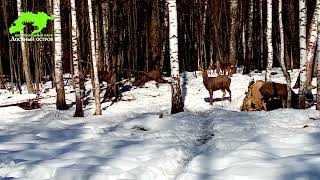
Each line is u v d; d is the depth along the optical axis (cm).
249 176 657
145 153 849
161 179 712
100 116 1525
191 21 3328
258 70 2836
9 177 714
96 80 1582
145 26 2902
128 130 1179
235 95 1930
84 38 2894
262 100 1500
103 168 723
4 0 2562
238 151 817
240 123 1177
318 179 625
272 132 1016
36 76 2295
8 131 1192
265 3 3183
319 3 1322
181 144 948
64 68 3156
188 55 3528
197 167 743
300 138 918
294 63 2648
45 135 1086
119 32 2778
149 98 1998
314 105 1515
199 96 1961
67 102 1919
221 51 3012
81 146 934
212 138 1035
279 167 694
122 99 1966
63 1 2719
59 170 708
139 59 3256
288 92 1425
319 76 1298
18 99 1820
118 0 2847
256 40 3231
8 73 3216
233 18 2736
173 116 1380
